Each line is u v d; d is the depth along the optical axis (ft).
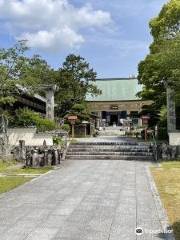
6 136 66.64
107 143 75.51
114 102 208.85
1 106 72.69
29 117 74.95
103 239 21.66
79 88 134.51
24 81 64.95
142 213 27.66
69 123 113.80
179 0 83.92
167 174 47.65
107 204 30.73
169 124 77.00
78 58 137.69
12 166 58.65
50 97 86.17
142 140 87.61
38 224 24.62
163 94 91.45
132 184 40.73
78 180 43.83
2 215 26.96
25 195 34.45
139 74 98.53
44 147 62.90
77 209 28.91
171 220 25.57
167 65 66.49
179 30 83.35
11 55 65.51
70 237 21.97
